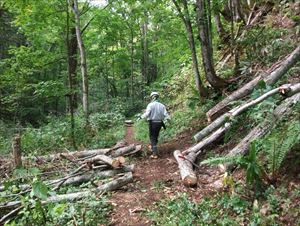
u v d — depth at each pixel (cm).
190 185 675
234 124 825
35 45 1616
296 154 570
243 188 572
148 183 757
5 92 2062
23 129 1762
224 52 1429
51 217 580
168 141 1134
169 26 1323
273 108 677
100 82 3347
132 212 609
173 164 864
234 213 526
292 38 1051
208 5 1078
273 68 900
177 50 1469
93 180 792
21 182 833
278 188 530
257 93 672
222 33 1470
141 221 575
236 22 1383
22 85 1492
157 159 951
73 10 1439
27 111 2297
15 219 605
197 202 600
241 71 1148
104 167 841
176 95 1909
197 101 1248
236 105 878
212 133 890
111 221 586
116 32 2528
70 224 562
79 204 638
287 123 611
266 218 478
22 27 1486
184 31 1312
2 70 1555
